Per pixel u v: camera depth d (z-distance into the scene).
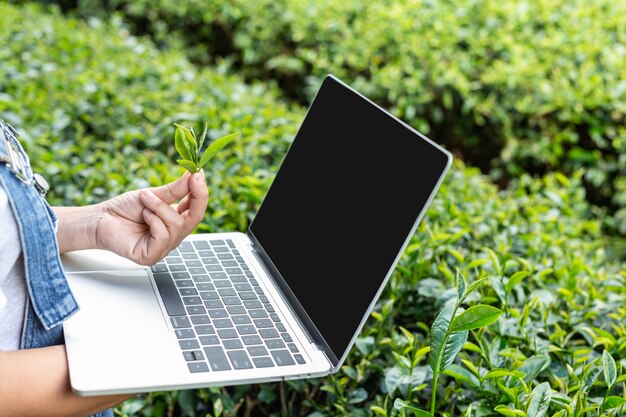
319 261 1.48
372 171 1.45
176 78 3.54
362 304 1.30
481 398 1.52
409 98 4.38
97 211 1.45
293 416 1.80
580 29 4.62
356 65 4.62
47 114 2.88
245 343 1.33
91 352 1.20
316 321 1.39
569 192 2.85
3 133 1.15
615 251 3.87
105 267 1.51
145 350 1.25
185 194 1.41
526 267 1.99
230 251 1.70
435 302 1.84
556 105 4.11
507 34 4.56
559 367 1.63
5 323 1.14
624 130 3.94
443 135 4.64
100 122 2.98
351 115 1.60
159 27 5.70
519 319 1.67
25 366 1.11
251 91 3.72
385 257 1.31
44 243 1.14
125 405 1.71
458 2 4.88
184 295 1.46
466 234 2.24
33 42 3.90
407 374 1.51
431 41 4.50
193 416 1.76
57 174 2.47
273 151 2.79
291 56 5.23
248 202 2.29
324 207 1.55
